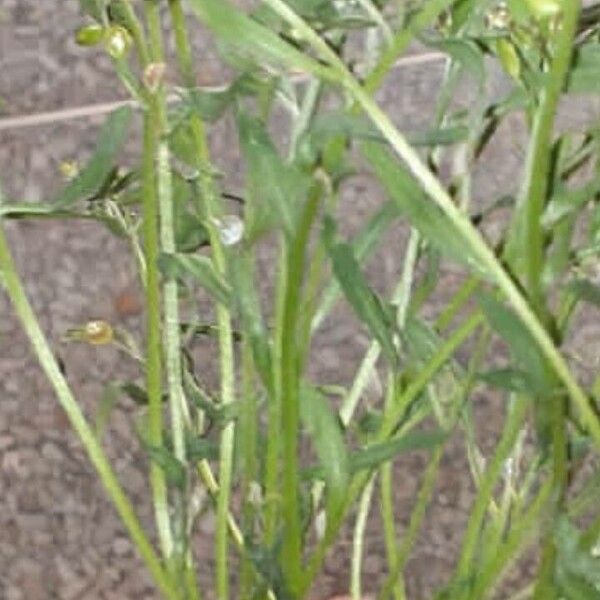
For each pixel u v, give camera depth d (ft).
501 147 1.17
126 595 1.11
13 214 0.65
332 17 0.62
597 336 1.10
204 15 0.53
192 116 0.63
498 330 0.58
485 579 0.67
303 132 0.58
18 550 1.13
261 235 0.63
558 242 0.60
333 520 0.65
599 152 0.63
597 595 0.60
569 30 0.48
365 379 0.72
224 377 0.70
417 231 0.62
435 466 0.71
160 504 0.69
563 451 0.61
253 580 0.71
